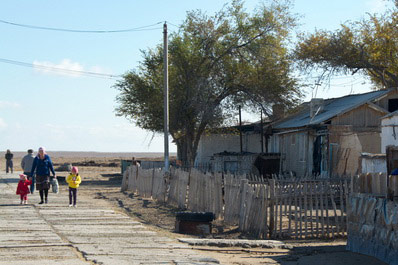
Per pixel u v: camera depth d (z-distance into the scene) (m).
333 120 31.47
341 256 10.38
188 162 39.47
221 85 39.22
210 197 16.42
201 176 17.30
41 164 17.75
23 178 17.45
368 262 9.77
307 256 10.37
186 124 39.12
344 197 14.70
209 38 38.88
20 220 13.27
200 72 38.50
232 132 43.25
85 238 10.68
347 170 30.41
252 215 13.56
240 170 35.19
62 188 27.44
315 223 14.39
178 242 10.95
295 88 39.91
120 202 20.77
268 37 39.78
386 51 41.62
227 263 9.01
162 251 9.59
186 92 37.81
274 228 13.18
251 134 44.12
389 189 10.08
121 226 12.73
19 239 10.20
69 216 14.35
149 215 16.72
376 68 42.00
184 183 18.77
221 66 39.28
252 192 13.66
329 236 13.42
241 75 39.16
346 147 30.66
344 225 13.50
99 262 8.18
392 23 41.59
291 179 14.76
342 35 41.31
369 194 10.83
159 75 39.03
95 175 44.34
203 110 37.53
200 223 13.30
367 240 10.59
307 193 13.42
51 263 7.95
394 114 23.02
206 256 9.30
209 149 46.12
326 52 40.47
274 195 13.18
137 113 41.19
